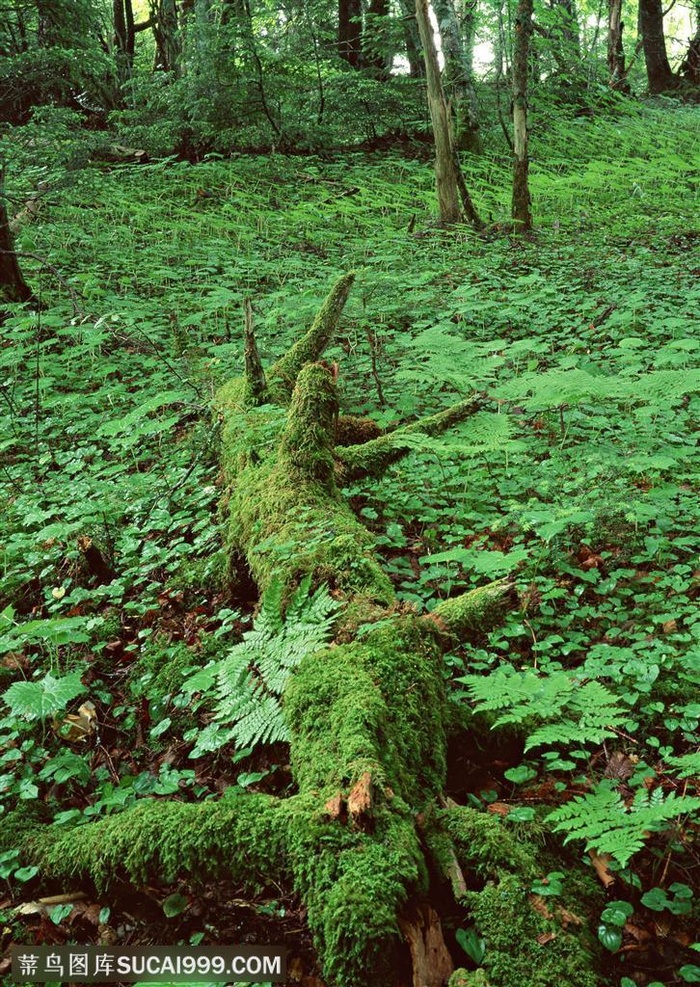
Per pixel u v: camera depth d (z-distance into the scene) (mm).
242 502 4227
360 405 6285
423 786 2443
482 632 3494
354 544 3377
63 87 17469
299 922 2367
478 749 2869
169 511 5230
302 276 10000
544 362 7168
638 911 2309
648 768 2752
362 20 21219
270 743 2869
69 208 12820
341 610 3012
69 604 4383
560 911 2160
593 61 23531
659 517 4340
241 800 2381
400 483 5023
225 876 2277
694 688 3180
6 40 17281
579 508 4266
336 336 7820
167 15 22906
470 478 4871
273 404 5109
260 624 3070
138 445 6336
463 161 15945
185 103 16719
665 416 5602
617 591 3828
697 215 12625
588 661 3271
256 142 16750
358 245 11141
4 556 4832
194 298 8977
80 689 2949
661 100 24938
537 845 2447
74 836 2641
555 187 13719
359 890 1946
